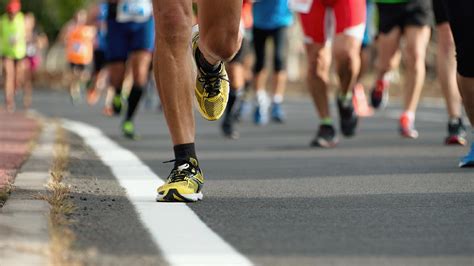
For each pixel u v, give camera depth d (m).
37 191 12.52
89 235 9.64
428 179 14.98
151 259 8.55
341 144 22.95
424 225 10.39
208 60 12.54
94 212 11.09
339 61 20.78
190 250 8.97
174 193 12.05
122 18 25.06
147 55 24.58
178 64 12.30
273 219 10.80
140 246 9.14
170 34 12.20
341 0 20.33
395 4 24.72
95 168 16.11
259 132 28.25
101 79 64.50
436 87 61.44
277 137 26.03
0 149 19.78
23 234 9.35
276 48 32.69
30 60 49.78
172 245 9.20
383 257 8.64
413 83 24.88
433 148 21.42
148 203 11.95
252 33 32.50
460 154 19.75
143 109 43.91
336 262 8.43
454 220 10.74
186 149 12.38
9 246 8.70
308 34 21.20
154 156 19.17
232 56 12.27
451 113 22.19
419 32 24.42
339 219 10.81
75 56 55.44
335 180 14.94
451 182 14.55
